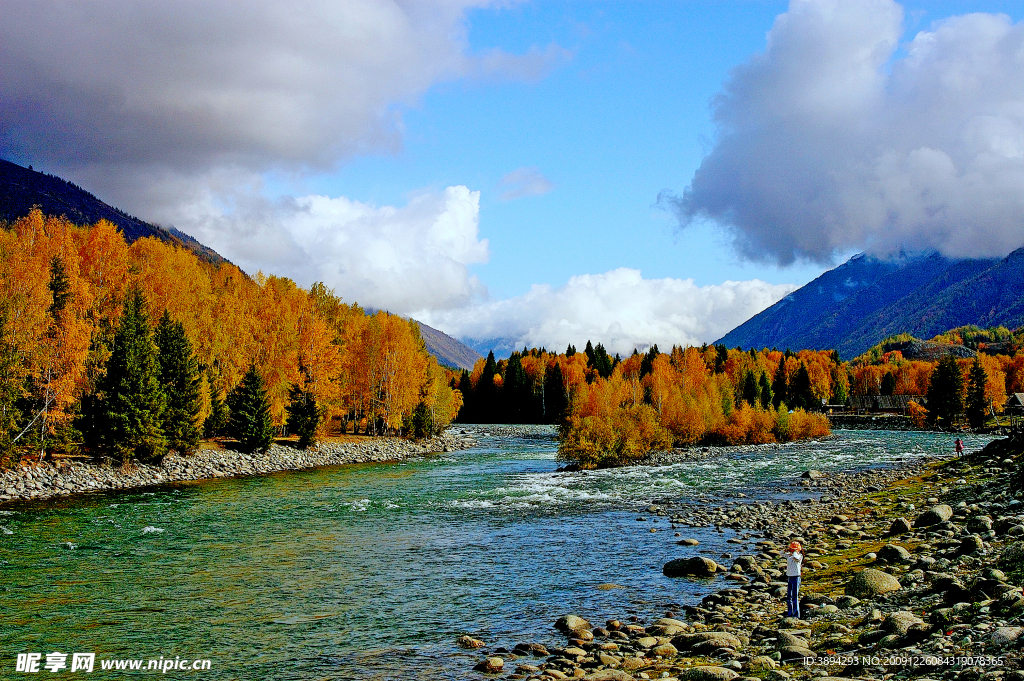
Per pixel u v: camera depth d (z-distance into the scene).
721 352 194.75
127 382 55.03
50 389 50.41
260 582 25.25
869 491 46.66
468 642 18.92
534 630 20.20
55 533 33.38
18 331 48.75
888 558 24.92
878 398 175.75
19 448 47.94
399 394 92.38
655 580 25.52
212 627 20.42
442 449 92.50
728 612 20.75
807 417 109.00
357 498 46.06
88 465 52.66
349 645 18.98
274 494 47.88
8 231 63.56
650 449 78.38
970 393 121.88
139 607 22.20
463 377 181.75
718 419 96.75
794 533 33.00
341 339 97.12
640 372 178.12
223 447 67.81
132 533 33.66
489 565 27.89
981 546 23.52
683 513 39.81
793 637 16.56
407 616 21.52
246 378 68.50
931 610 17.34
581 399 88.62
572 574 26.47
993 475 43.75
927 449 83.81
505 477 59.03
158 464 57.34
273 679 16.66
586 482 54.84
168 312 65.94
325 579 25.75
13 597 23.08
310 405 75.94
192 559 28.58
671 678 15.06
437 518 38.38
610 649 17.94
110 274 65.31
